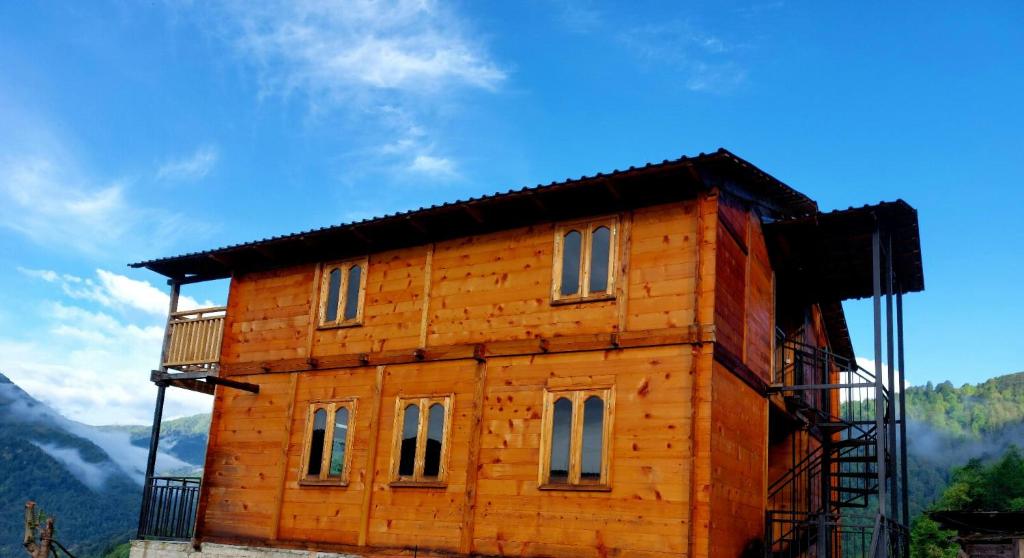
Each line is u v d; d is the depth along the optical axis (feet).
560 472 44.73
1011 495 132.16
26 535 57.06
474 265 51.65
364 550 50.52
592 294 46.52
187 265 64.34
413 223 52.80
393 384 52.90
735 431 45.55
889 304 49.70
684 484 41.06
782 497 57.82
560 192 47.09
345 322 56.59
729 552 43.09
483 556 45.85
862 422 53.72
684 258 44.45
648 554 41.11
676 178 44.88
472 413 48.78
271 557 54.03
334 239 57.41
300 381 57.52
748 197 49.62
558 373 46.39
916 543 128.57
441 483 48.75
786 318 61.26
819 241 52.75
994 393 409.08
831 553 59.52
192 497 60.29
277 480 56.03
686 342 42.88
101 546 317.22
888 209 47.70
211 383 60.18
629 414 43.57
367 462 52.08
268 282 61.82
